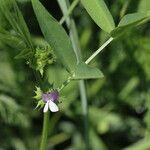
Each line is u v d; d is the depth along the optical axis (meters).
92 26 0.54
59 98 0.28
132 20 0.28
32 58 0.27
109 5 0.48
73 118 0.54
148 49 0.51
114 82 0.54
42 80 0.28
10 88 0.51
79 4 0.52
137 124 0.56
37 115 0.54
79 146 0.54
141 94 0.53
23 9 0.49
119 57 0.53
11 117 0.47
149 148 0.49
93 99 0.55
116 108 0.55
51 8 0.54
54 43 0.27
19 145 0.53
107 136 0.56
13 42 0.26
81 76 0.27
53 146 0.55
